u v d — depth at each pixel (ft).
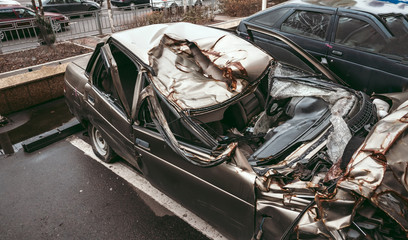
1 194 12.58
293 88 10.86
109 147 13.32
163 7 43.24
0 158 15.01
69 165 14.26
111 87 12.05
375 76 15.07
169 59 10.32
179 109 8.98
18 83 18.62
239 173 7.48
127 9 39.55
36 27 30.66
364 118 9.08
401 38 14.51
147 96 9.24
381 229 6.07
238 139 9.69
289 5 18.45
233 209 7.92
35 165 14.35
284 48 17.58
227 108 10.81
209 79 10.09
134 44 10.68
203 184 8.46
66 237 10.49
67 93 14.44
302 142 8.61
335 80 11.49
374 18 15.19
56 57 26.86
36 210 11.69
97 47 11.89
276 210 6.97
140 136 10.12
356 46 15.62
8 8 35.63
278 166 7.89
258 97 11.51
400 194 5.81
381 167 5.90
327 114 9.51
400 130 6.25
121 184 12.91
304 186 6.87
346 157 7.30
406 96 10.93
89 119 13.23
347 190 5.95
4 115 18.67
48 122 18.06
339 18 16.29
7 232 10.79
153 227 10.73
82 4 51.47
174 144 8.38
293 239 6.58
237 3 45.73
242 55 10.62
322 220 6.10
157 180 10.32
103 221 11.07
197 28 11.88
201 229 10.57
